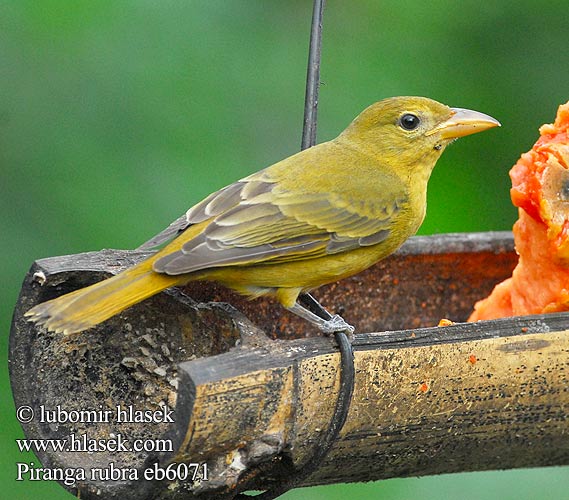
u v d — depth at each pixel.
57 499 13.75
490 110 15.04
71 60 14.07
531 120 14.99
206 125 14.17
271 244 10.24
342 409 9.19
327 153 11.09
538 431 10.02
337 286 12.27
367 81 14.88
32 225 13.75
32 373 10.03
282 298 10.55
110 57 14.10
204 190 13.90
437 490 13.11
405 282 12.55
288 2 14.98
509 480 13.05
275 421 8.91
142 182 13.86
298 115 14.51
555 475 13.05
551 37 14.98
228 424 8.66
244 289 10.48
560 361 9.79
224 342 9.66
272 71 14.56
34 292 10.05
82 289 9.52
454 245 12.59
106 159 13.89
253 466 9.23
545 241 10.77
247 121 14.38
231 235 10.04
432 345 9.48
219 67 14.42
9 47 14.00
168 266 9.40
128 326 10.05
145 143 14.00
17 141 13.85
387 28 15.19
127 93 14.07
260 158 14.27
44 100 13.96
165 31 14.34
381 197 10.88
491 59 15.08
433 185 15.31
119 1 14.23
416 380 9.45
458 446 9.92
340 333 9.25
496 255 12.71
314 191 10.62
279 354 9.00
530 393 9.79
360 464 9.79
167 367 9.98
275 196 10.46
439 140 11.31
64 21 14.05
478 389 9.66
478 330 9.67
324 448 9.25
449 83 14.99
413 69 15.02
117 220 13.71
